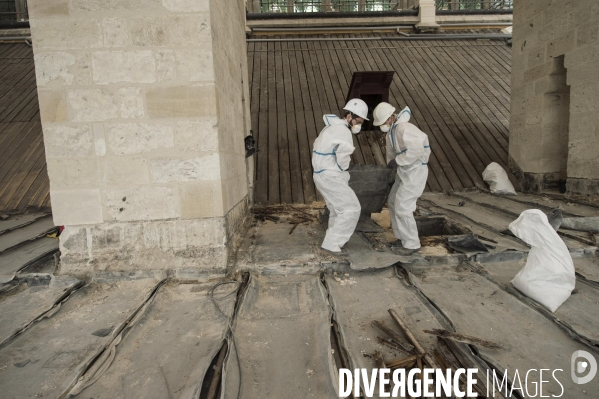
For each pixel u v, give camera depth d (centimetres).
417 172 400
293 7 1772
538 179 756
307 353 242
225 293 332
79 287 352
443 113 999
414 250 417
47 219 648
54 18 352
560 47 677
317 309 301
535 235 309
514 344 246
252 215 650
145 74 362
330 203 402
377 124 431
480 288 337
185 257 377
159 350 247
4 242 502
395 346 242
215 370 221
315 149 398
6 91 1026
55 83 358
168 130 369
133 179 372
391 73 914
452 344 240
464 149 888
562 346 243
